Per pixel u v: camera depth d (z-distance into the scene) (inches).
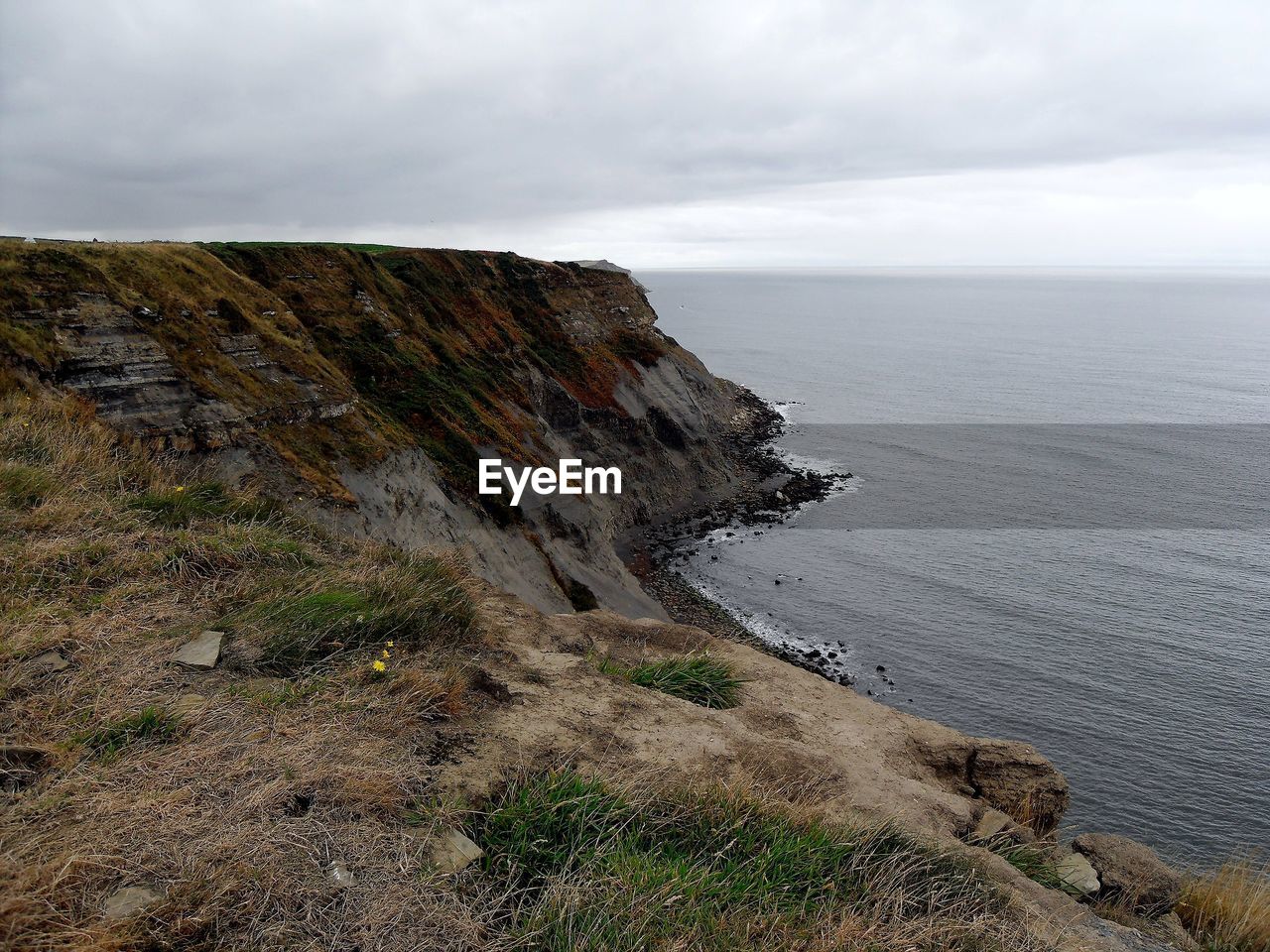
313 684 234.7
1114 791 971.9
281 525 390.3
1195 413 3491.6
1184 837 902.4
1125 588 1555.1
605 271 2581.2
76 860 144.3
